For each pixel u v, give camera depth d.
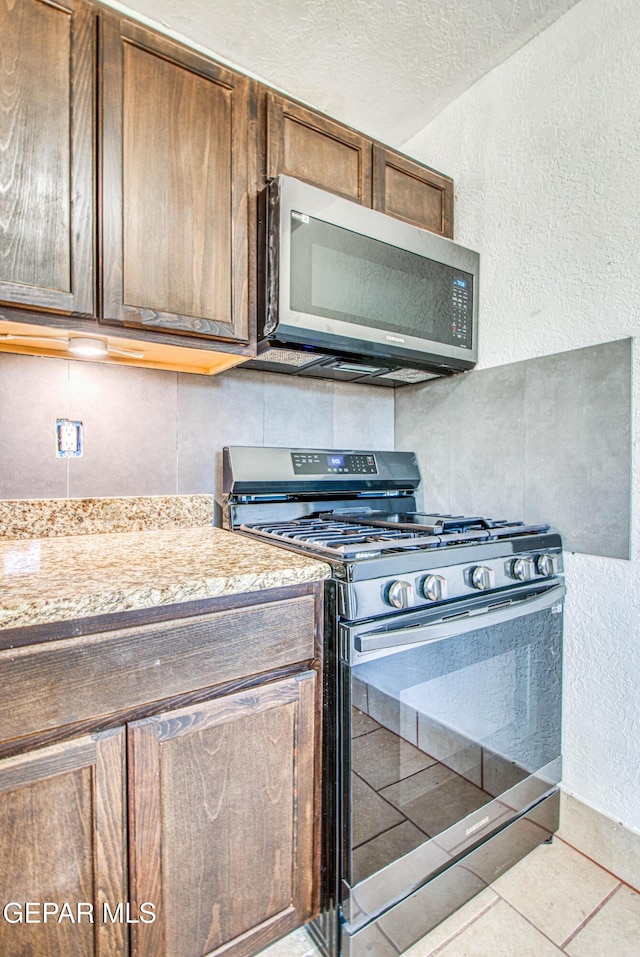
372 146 1.40
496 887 1.17
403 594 0.94
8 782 0.66
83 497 1.30
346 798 0.93
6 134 0.90
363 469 1.67
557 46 1.29
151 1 1.14
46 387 1.25
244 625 0.86
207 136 1.11
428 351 1.41
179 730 0.79
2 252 0.89
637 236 1.16
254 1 1.15
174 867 0.80
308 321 1.17
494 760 1.16
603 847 1.23
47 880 0.70
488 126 1.48
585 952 1.01
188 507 1.44
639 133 1.15
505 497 1.49
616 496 1.21
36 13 0.92
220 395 1.51
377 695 0.95
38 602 0.68
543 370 1.37
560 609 1.30
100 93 0.98
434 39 1.30
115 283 1.00
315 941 1.02
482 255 1.53
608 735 1.23
